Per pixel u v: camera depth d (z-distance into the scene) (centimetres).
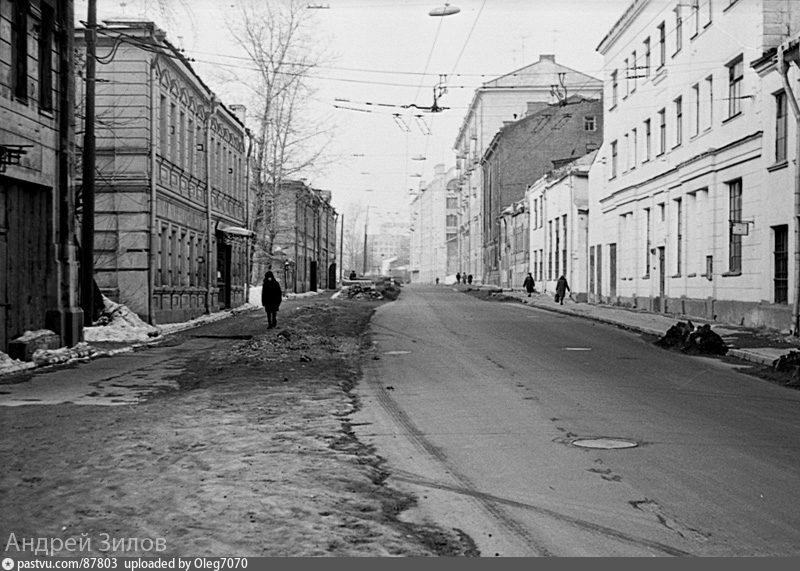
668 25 3262
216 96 3466
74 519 621
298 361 1747
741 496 691
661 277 3391
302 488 708
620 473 771
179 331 2625
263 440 918
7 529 598
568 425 1023
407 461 827
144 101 2600
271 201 4747
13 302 1723
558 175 5331
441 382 1449
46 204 1872
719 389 1351
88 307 2078
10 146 1611
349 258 15512
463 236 11450
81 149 2581
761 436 950
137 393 1301
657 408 1152
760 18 2375
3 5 1655
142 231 2611
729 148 2598
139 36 2556
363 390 1354
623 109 3950
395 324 2936
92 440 913
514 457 844
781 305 2231
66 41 1931
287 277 6175
